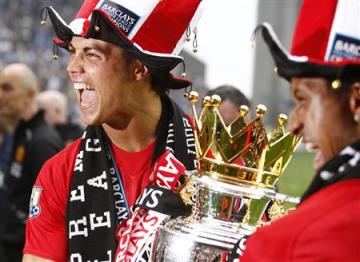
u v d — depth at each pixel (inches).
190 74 750.5
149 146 103.6
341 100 68.2
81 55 97.7
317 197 67.7
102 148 102.7
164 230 90.3
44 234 103.4
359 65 66.7
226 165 89.1
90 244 101.1
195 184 92.5
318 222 65.2
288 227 66.9
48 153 203.9
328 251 63.7
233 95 144.8
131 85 99.0
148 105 102.0
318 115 68.9
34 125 206.8
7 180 207.9
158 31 97.9
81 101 99.2
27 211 207.0
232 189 88.9
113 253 100.0
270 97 863.1
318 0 70.5
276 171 90.9
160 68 97.2
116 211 102.0
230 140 88.7
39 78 750.5
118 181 103.3
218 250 86.2
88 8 97.7
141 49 95.4
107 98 97.7
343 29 70.0
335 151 68.9
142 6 97.0
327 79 68.4
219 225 89.1
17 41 790.5
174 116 104.7
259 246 68.2
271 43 70.5
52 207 103.5
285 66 70.1
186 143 104.4
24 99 220.7
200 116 91.8
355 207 64.9
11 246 207.0
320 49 70.1
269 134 91.7
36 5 815.7
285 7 828.6
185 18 99.3
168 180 97.3
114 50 96.8
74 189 102.2
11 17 803.4
